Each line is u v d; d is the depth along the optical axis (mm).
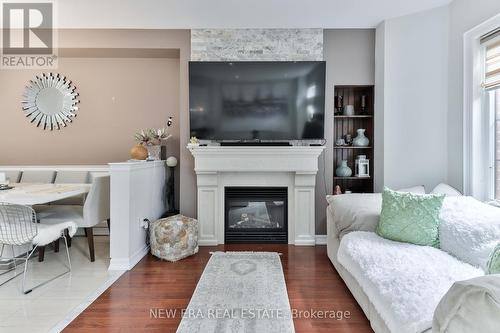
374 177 3771
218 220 3785
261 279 2709
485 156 2859
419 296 1521
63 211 3359
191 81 3732
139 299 2369
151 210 3602
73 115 4273
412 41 3404
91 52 3992
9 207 2395
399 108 3475
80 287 2580
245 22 3572
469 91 2955
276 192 3812
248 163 3646
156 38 3799
